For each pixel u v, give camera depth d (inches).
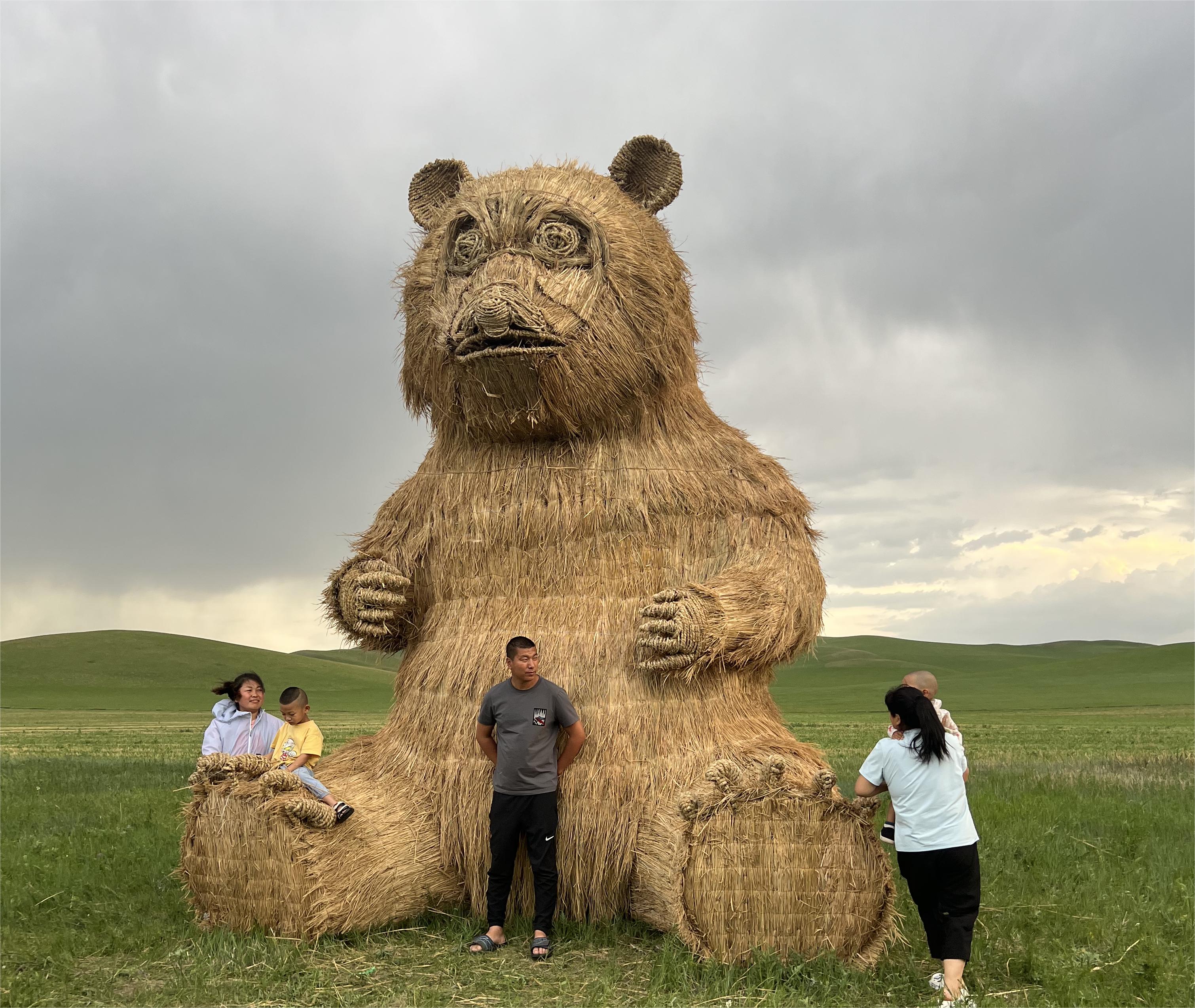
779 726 284.7
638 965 233.5
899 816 221.1
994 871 317.4
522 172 296.8
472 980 225.0
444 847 271.3
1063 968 226.5
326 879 247.9
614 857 258.5
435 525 295.4
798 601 277.0
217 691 291.9
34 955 242.1
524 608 281.0
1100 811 435.2
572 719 259.0
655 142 306.2
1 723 1683.1
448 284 286.0
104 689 2792.8
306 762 281.9
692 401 302.0
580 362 269.1
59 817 437.7
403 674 297.7
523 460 288.5
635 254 281.0
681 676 266.5
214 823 251.8
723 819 229.6
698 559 280.7
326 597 302.5
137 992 218.7
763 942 227.1
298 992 215.5
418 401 306.7
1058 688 2847.0
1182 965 228.2
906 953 245.1
